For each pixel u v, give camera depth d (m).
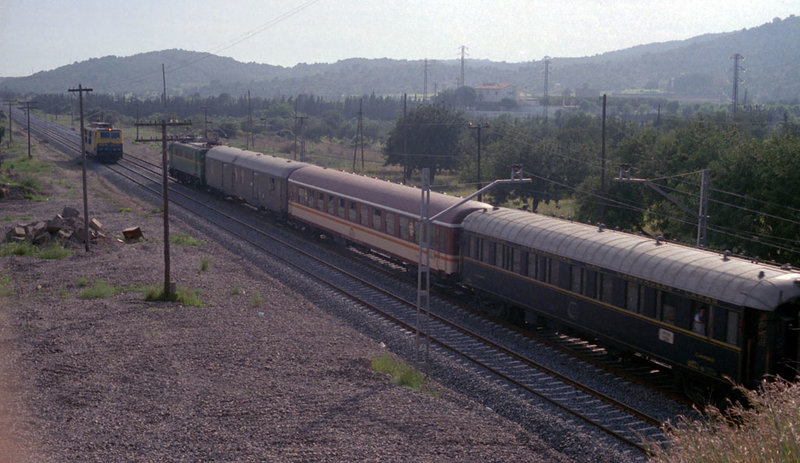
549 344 21.80
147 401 15.46
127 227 41.19
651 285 17.98
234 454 12.82
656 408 16.73
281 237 39.31
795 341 15.16
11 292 25.31
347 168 85.25
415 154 79.69
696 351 16.66
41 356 18.25
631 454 14.09
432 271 27.83
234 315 23.72
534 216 24.42
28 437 12.97
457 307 25.89
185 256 33.97
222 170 51.66
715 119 97.75
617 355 20.12
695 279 16.72
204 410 15.08
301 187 39.47
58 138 111.06
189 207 49.41
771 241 33.00
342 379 17.80
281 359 19.17
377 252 32.69
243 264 32.66
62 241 34.62
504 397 16.97
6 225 39.75
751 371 15.47
